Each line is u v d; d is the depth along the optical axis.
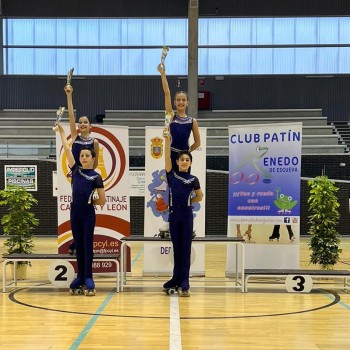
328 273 7.02
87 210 6.76
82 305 6.13
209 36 21.95
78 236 6.82
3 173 16.06
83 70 22.06
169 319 5.42
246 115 21.27
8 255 7.11
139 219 15.89
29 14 21.61
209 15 21.61
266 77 21.92
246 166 7.97
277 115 21.11
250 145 7.95
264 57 21.95
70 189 7.81
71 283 6.88
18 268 7.98
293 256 7.85
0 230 16.05
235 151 8.02
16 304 6.20
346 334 4.83
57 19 21.86
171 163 6.80
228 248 8.16
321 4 21.44
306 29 21.83
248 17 21.77
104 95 22.05
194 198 6.79
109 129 7.91
